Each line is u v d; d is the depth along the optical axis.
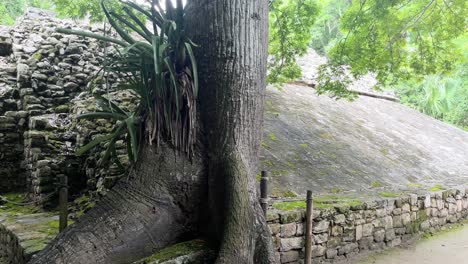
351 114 9.60
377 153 7.45
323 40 20.66
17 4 16.39
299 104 8.82
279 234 3.74
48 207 5.01
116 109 3.26
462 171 8.15
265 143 6.16
